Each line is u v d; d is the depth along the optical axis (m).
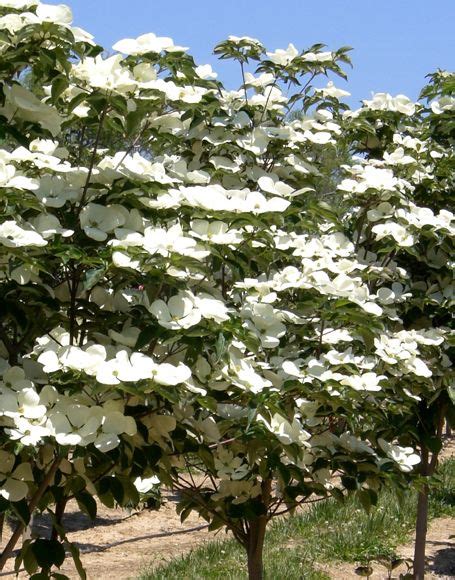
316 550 6.46
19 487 2.60
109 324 2.89
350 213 4.89
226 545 6.72
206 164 3.73
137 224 2.82
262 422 2.98
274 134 3.92
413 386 4.21
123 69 2.87
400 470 3.49
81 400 2.62
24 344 3.07
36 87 3.19
